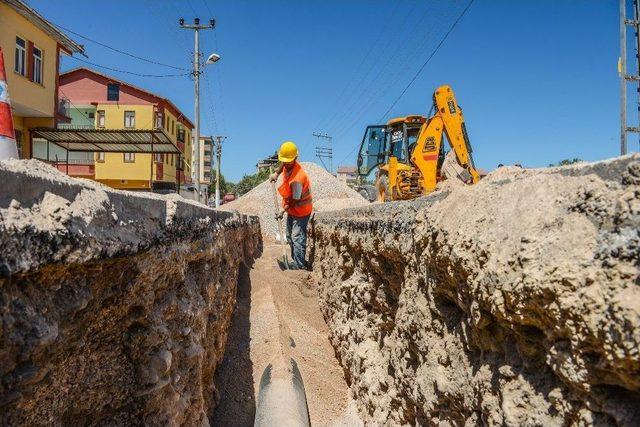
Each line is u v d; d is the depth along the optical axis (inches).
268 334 235.5
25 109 669.3
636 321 54.4
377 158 531.2
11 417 61.8
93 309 80.7
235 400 191.3
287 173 394.3
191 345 129.6
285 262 396.5
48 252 63.7
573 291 63.9
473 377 96.0
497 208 90.5
